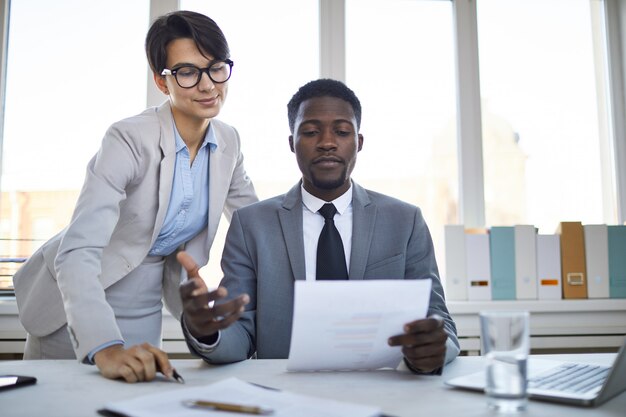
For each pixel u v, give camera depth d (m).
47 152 2.46
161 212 1.44
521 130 2.68
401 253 1.40
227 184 1.59
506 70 2.70
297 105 1.47
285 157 2.52
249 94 2.54
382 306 0.90
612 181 2.71
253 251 1.42
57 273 1.16
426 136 2.63
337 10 2.57
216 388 0.81
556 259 2.31
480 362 1.11
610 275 2.32
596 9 2.75
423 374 0.98
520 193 2.65
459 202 2.62
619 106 2.71
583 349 2.40
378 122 2.62
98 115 2.48
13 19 2.48
